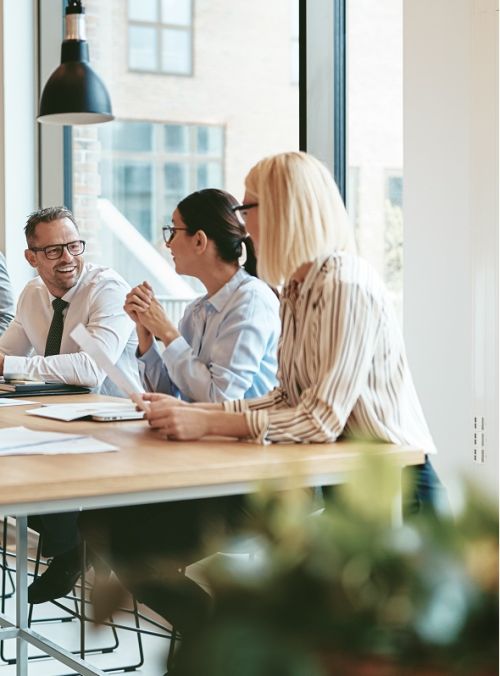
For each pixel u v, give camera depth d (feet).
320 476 5.60
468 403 8.23
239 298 8.18
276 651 1.15
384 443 6.16
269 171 6.44
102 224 14.87
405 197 8.86
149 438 6.42
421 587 1.20
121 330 10.68
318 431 6.07
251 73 12.17
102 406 8.06
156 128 13.75
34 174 16.35
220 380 7.92
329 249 6.42
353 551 1.24
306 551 1.25
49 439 6.26
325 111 11.03
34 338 11.48
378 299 6.22
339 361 6.09
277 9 11.77
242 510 7.13
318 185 6.42
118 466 5.37
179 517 7.21
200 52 12.91
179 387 8.11
